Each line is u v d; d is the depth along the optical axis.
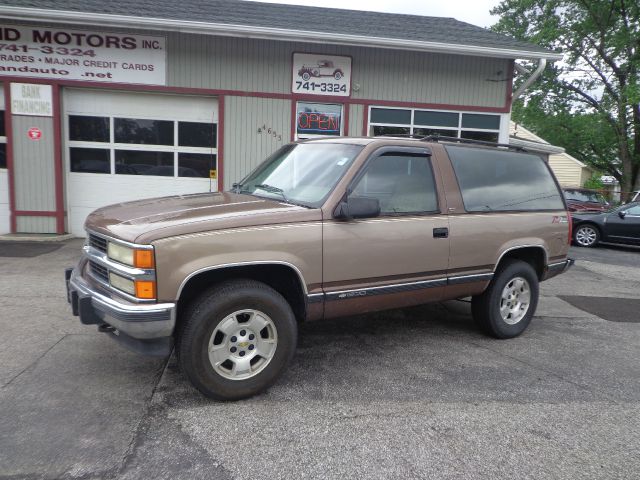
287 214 3.52
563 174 33.31
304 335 4.90
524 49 10.19
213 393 3.33
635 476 2.72
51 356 4.08
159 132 10.02
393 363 4.21
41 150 9.51
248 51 9.84
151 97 9.88
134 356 4.12
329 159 4.11
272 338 3.51
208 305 3.24
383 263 3.93
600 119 25.88
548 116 28.53
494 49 10.05
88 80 9.45
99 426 3.03
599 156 29.11
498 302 4.80
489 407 3.46
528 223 4.88
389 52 10.35
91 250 3.67
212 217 3.33
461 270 4.44
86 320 3.33
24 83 9.27
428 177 4.28
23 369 3.81
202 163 10.23
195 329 3.21
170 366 3.96
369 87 10.38
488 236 4.54
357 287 3.85
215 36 9.66
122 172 10.04
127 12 9.10
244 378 3.42
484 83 10.81
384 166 4.04
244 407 3.34
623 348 4.84
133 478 2.55
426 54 10.48
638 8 22.80
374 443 2.95
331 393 3.60
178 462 2.70
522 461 2.83
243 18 10.00
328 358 4.29
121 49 9.45
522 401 3.58
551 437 3.10
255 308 3.41
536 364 4.32
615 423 3.30
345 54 10.18
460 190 4.44
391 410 3.37
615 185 30.73
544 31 24.77
